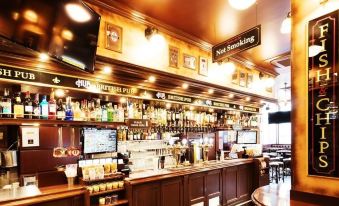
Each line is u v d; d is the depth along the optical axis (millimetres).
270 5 4012
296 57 2371
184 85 5336
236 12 4246
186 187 5109
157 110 5617
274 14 4312
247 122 8586
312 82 2238
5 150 3492
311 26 2279
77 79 3781
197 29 4988
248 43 3801
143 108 5227
